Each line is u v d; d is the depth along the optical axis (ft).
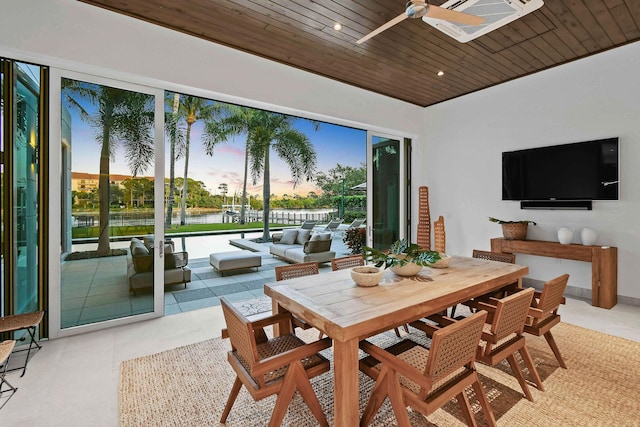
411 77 13.75
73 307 9.38
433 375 4.30
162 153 10.66
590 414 5.79
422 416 5.82
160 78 9.95
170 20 9.53
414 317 5.55
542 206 13.33
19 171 8.73
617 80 11.34
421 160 18.06
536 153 13.38
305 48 11.18
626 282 11.42
